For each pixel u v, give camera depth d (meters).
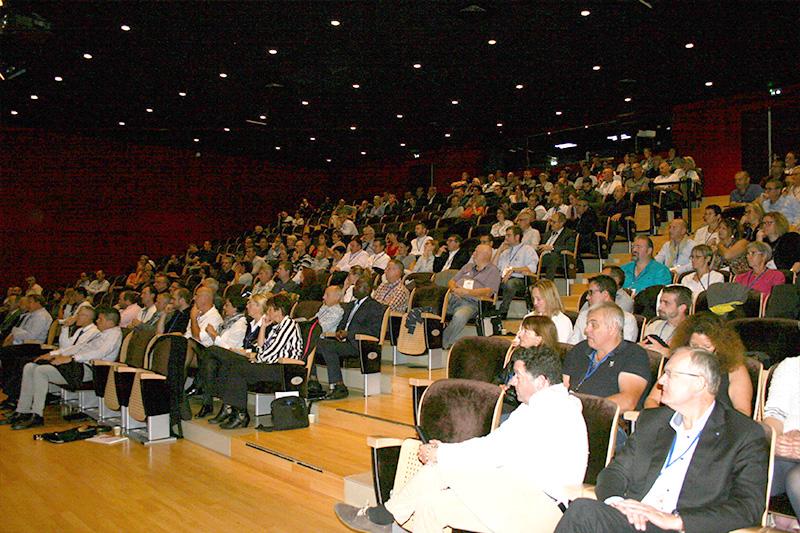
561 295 7.31
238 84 10.55
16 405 7.27
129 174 15.02
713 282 5.12
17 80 9.97
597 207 9.18
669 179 9.73
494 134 15.62
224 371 5.50
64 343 7.19
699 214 9.48
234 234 17.00
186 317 6.99
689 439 2.35
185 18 7.95
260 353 5.44
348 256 9.12
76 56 9.03
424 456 2.86
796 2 7.68
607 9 7.95
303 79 10.41
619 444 3.10
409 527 2.87
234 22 8.12
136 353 6.25
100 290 13.03
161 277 9.18
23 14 7.35
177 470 4.72
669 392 2.33
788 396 2.80
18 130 13.49
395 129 14.38
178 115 12.44
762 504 2.17
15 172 13.46
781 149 11.98
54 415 7.01
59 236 13.97
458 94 11.68
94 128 13.53
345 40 8.85
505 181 13.47
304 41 8.84
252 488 4.30
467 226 9.66
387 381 5.54
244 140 15.02
